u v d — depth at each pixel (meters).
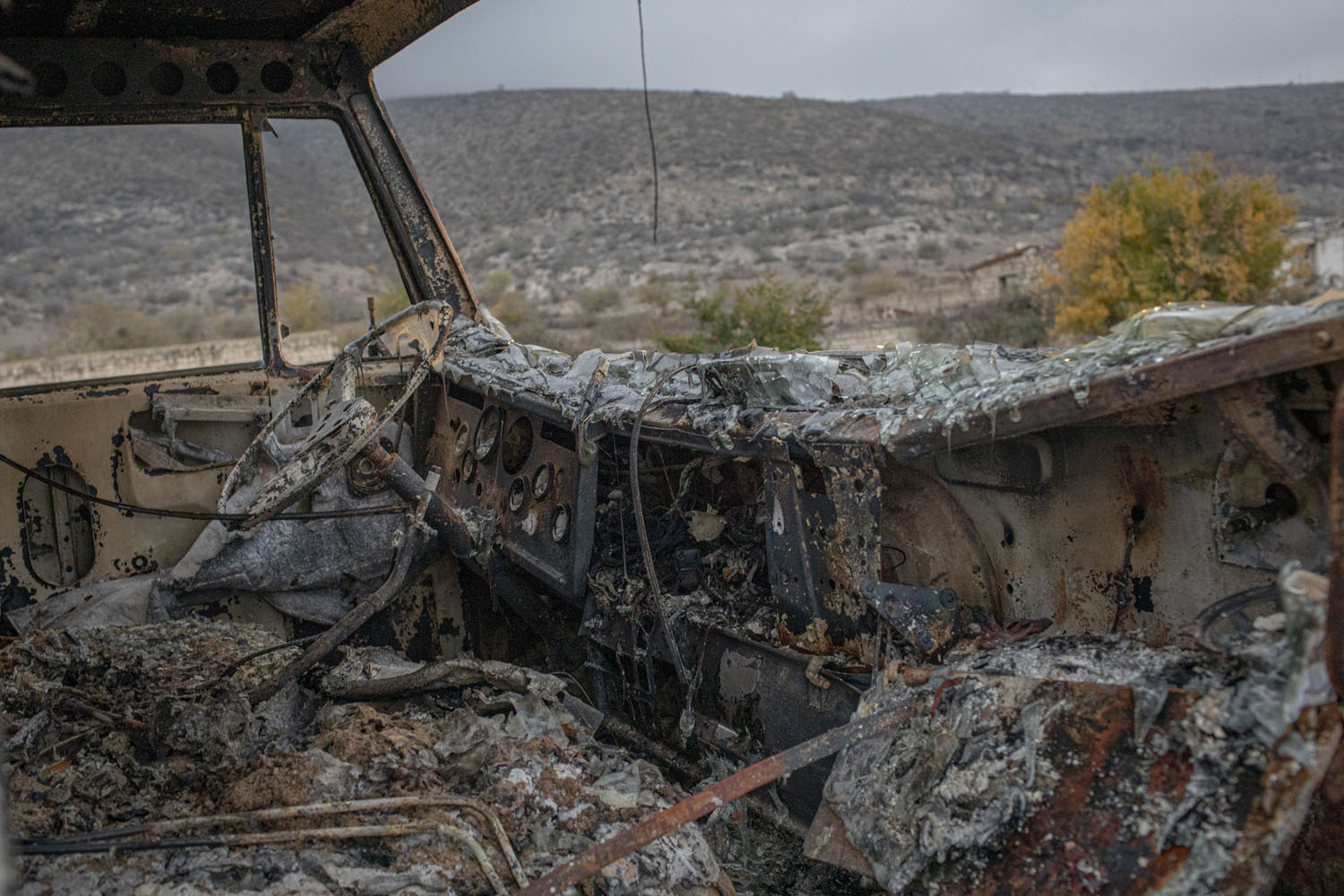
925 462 2.37
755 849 2.58
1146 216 22.09
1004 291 38.94
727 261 70.31
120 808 2.42
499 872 2.21
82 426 3.60
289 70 3.88
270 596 3.76
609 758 2.81
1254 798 1.58
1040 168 106.31
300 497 2.85
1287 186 93.62
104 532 3.64
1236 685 1.71
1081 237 22.67
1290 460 1.74
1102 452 2.12
